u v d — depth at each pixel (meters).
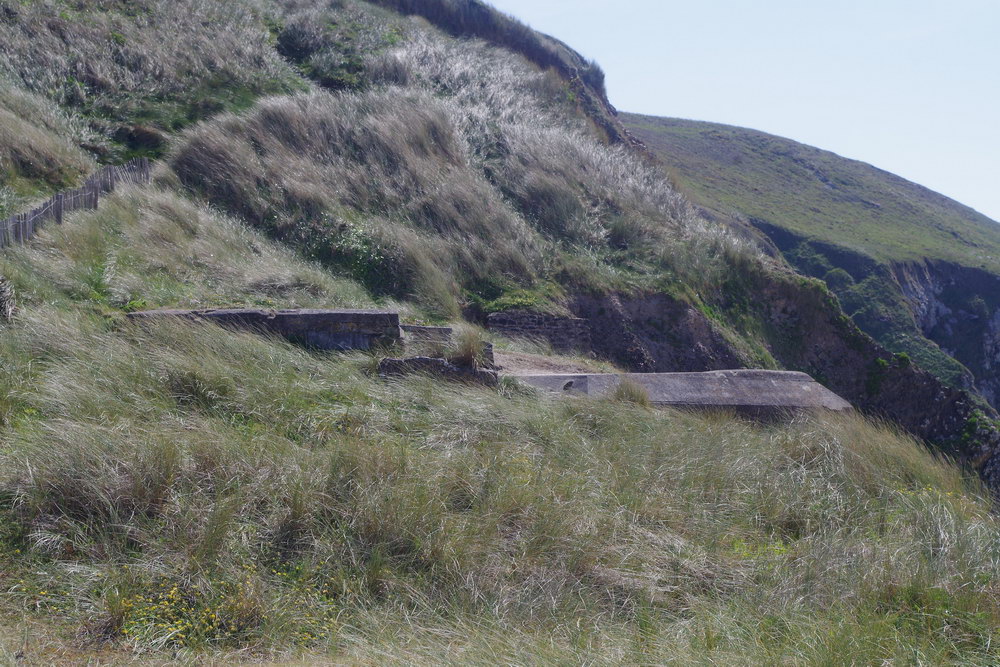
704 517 5.04
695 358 12.34
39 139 10.96
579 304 12.13
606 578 4.27
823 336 13.59
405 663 3.38
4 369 5.30
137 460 4.35
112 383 5.33
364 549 4.21
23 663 3.23
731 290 13.55
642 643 3.71
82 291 7.37
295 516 4.29
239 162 11.95
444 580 4.11
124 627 3.51
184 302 7.95
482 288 11.59
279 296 8.98
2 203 9.24
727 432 6.43
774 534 5.04
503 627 3.78
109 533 4.05
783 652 3.59
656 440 5.98
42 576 3.76
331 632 3.71
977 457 10.22
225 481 4.42
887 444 6.38
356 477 4.63
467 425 5.82
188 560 3.91
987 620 4.02
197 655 3.43
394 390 6.25
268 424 5.37
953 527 4.95
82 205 9.16
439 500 4.61
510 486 4.87
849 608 4.11
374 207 12.23
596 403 6.58
